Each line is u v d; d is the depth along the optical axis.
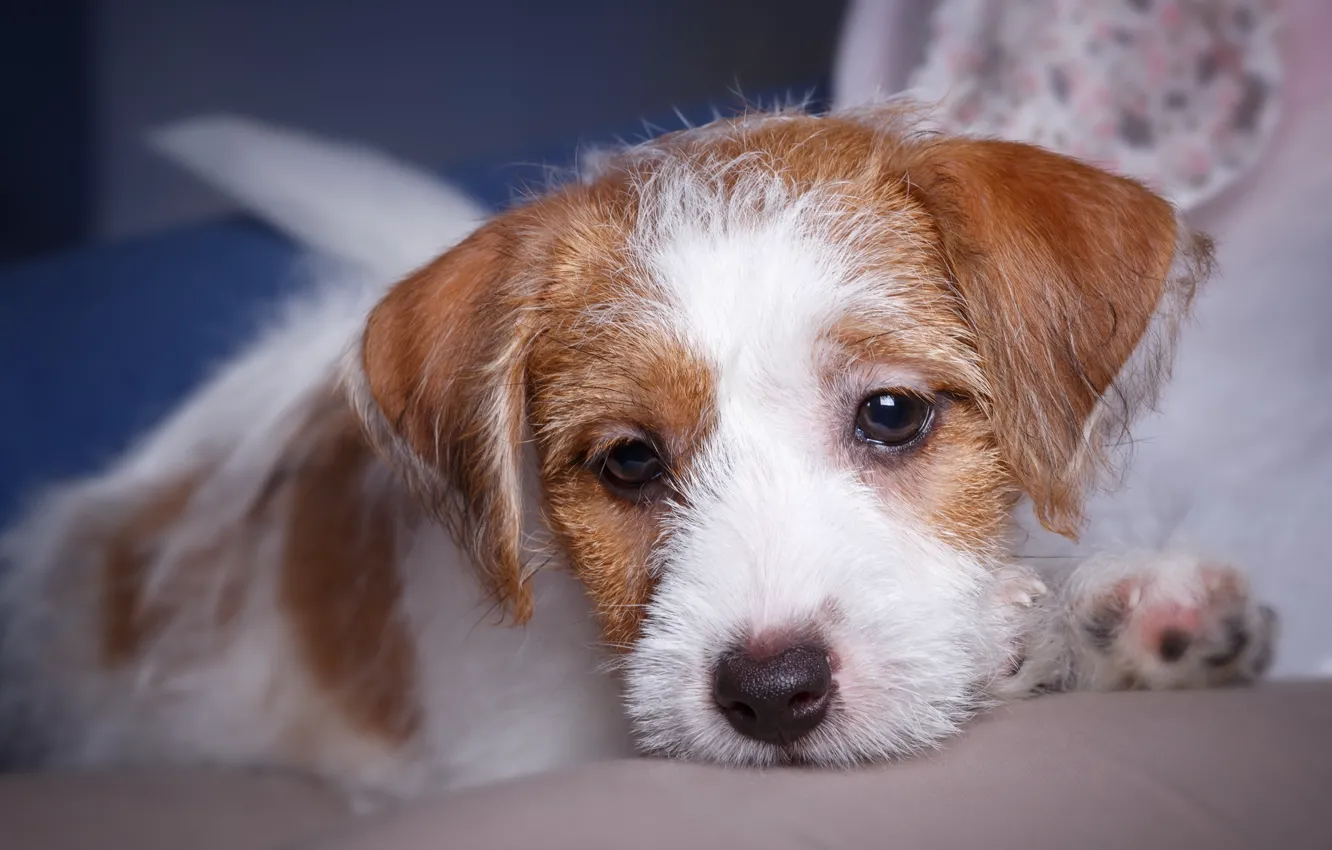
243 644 0.53
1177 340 0.45
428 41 0.97
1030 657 0.43
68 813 0.44
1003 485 0.44
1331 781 0.37
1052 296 0.43
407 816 0.37
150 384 0.65
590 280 0.45
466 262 0.46
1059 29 0.60
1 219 1.02
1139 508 0.51
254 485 0.54
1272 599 0.53
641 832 0.36
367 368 0.47
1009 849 0.35
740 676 0.41
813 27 0.91
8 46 0.99
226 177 0.64
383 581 0.50
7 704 0.56
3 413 0.64
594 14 0.94
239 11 0.98
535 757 0.47
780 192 0.44
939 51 0.60
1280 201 0.59
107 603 0.56
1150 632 0.43
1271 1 0.58
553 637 0.47
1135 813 0.36
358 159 0.66
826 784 0.38
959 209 0.43
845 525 0.42
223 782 0.49
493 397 0.45
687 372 0.43
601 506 0.44
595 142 0.68
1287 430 0.56
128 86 1.01
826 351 0.42
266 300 0.66
